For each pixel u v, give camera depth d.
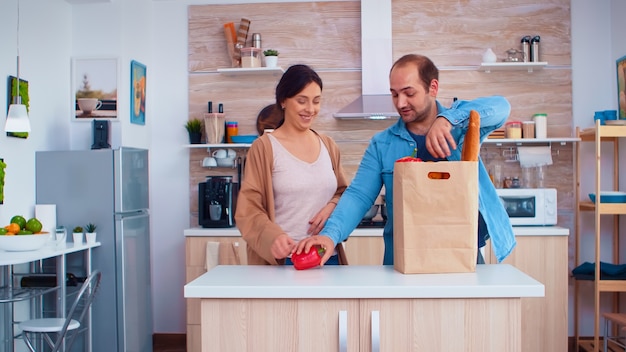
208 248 4.36
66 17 4.39
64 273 3.53
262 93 4.94
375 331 1.59
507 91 4.81
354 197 2.06
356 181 2.10
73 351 3.98
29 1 3.94
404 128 2.05
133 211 4.13
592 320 4.70
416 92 1.91
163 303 4.96
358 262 4.31
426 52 4.84
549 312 4.20
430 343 1.61
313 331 1.62
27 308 3.89
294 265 1.89
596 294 4.08
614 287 4.07
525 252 4.23
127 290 4.01
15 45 3.79
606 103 4.75
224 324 1.63
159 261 4.96
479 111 1.87
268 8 4.93
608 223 4.71
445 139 1.81
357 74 4.88
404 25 4.85
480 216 2.06
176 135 4.98
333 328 1.62
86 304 3.36
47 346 3.85
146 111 4.86
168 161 4.98
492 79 4.82
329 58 4.89
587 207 4.45
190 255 4.42
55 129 4.25
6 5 3.70
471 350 1.61
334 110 4.89
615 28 4.66
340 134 4.89
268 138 2.27
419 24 4.84
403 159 1.83
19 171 3.85
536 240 4.22
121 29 4.42
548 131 4.78
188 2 4.99
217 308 1.63
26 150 3.92
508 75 4.81
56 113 4.26
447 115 1.81
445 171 1.75
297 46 4.91
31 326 3.21
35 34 4.01
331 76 4.89
